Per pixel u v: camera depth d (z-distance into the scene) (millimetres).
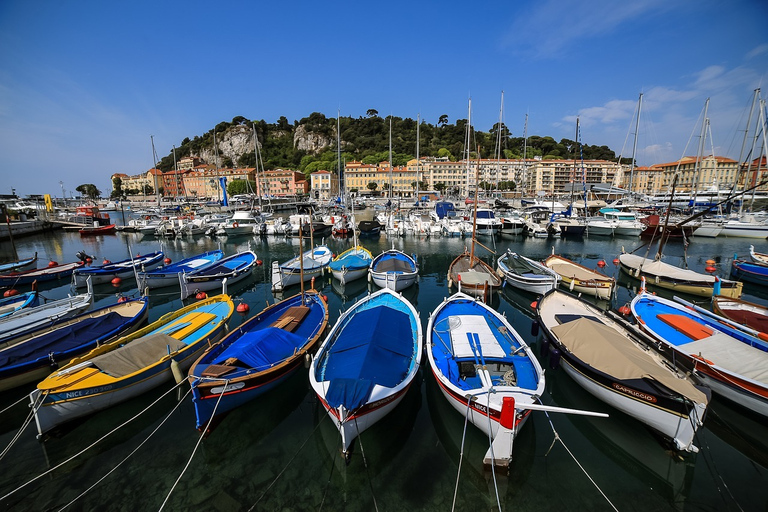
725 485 9906
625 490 9758
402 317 16656
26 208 79188
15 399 13312
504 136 133375
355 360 12289
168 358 13641
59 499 9523
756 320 16609
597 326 13938
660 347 13797
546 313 18297
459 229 52594
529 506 9258
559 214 59531
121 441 11484
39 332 16797
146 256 35062
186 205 98125
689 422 9953
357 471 10320
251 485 10000
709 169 108125
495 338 14758
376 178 141125
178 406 13023
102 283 29312
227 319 18078
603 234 51688
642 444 11211
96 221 62469
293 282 27703
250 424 12461
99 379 12023
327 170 155750
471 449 11227
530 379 12172
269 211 89688
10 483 9961
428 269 34750
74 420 11820
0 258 41219
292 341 14852
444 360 13445
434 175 137250
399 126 178500
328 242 51938
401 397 11750
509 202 85312
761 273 26297
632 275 28688
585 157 159500
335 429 11906
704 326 15984
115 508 9266
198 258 34469
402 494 9641
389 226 54750
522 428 11680
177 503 9406
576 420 12531
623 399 11344
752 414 11945
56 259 41125
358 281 29469
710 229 46438
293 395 14133
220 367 11930
